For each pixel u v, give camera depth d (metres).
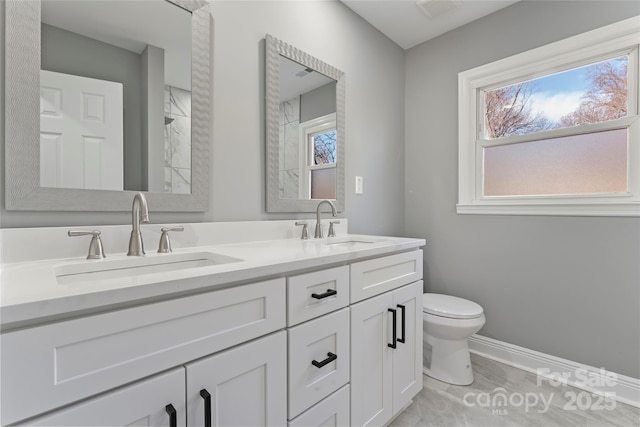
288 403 0.91
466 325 1.67
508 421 1.43
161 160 1.18
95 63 1.05
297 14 1.68
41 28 0.95
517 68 1.95
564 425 1.41
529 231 1.91
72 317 0.56
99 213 1.05
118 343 0.61
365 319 1.21
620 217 1.61
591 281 1.70
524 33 1.91
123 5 1.11
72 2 1.01
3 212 0.89
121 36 1.10
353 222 2.02
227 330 0.77
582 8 1.71
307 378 0.97
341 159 1.89
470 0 1.92
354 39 2.02
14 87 0.90
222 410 0.76
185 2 1.24
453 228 2.23
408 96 2.46
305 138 1.69
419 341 1.53
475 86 2.13
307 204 1.70
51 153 0.96
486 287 2.08
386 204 2.29
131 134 1.11
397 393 1.37
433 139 2.32
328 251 1.13
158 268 1.04
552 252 1.82
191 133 1.25
